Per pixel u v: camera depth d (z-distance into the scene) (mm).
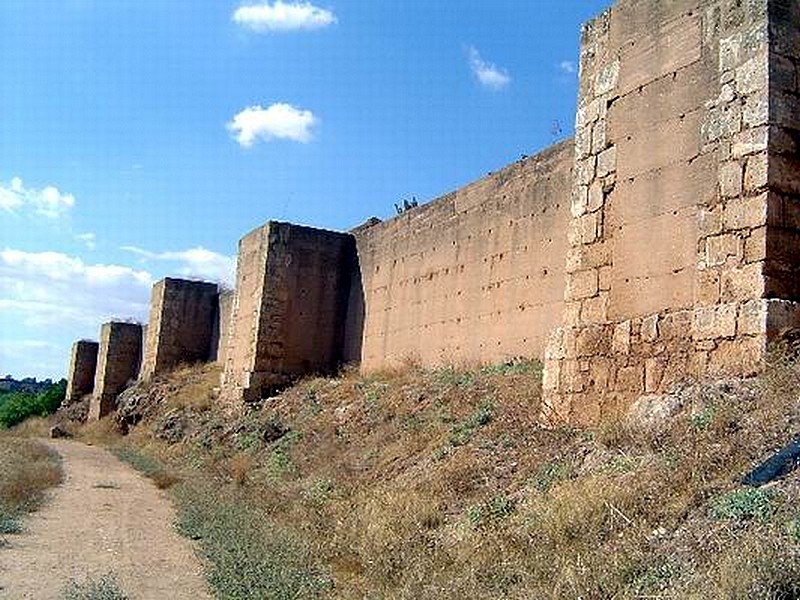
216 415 26906
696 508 6930
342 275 27641
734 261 9781
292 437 19938
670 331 10453
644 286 10984
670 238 10703
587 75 12688
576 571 6516
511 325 18188
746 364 9352
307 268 27266
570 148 17094
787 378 8508
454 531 9445
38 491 15273
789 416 7883
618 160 11758
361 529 10156
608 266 11641
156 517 13453
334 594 8094
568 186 16922
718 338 9773
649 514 7223
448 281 21094
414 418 16547
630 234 11352
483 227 19828
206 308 39219
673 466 7895
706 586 5504
